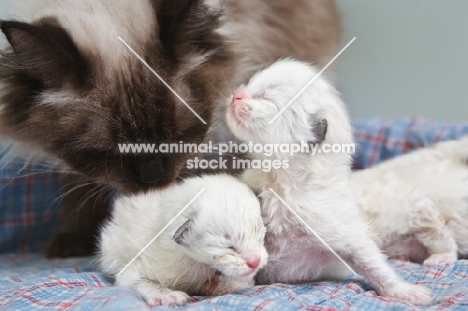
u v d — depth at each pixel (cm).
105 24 40
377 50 57
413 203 41
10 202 51
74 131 39
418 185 42
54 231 52
